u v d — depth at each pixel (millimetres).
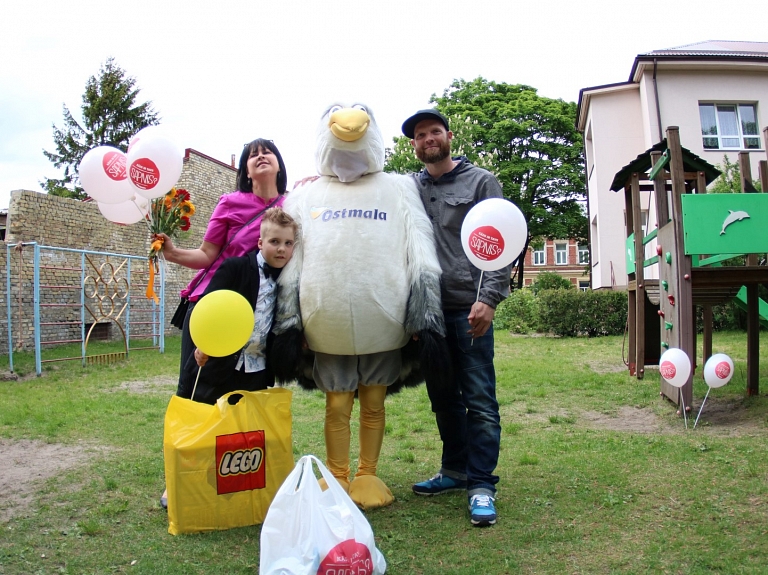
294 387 8344
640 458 4395
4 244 14469
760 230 5805
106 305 17531
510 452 4719
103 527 3324
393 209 3584
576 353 11656
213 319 3117
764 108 18812
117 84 33000
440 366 3410
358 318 3398
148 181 3635
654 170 6855
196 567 2824
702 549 2883
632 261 9086
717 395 6762
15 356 13469
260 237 3541
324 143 3609
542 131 30391
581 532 3135
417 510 3543
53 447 5320
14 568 2863
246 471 3291
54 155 32719
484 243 3246
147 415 6746
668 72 18781
